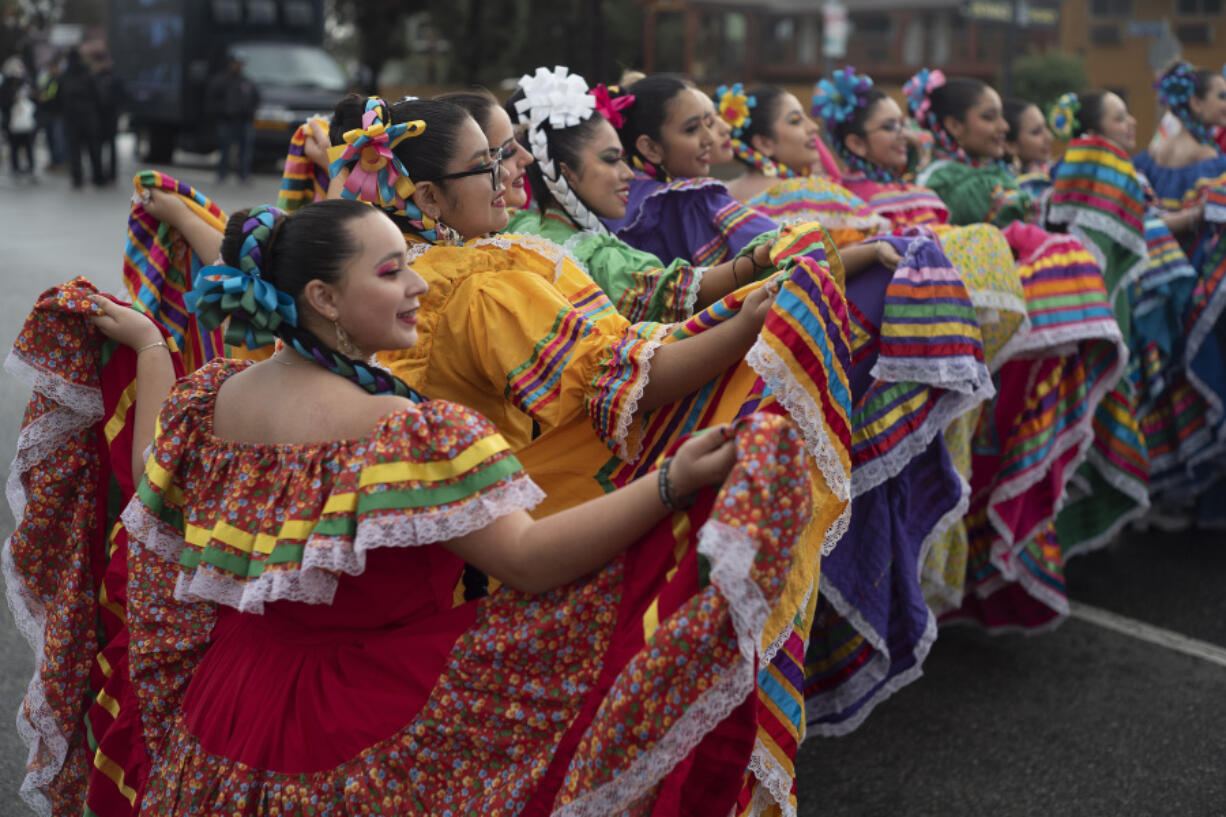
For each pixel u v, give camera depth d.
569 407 2.46
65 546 2.94
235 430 2.13
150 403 2.76
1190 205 6.18
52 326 2.81
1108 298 5.01
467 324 2.55
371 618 2.09
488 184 2.65
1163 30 14.88
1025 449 4.29
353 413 2.05
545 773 1.97
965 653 4.55
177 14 20.20
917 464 3.71
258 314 2.06
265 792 2.05
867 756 3.77
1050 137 6.59
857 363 3.51
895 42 30.16
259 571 2.01
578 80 3.31
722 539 1.77
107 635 2.90
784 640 2.24
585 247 3.20
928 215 5.07
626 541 1.96
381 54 27.77
